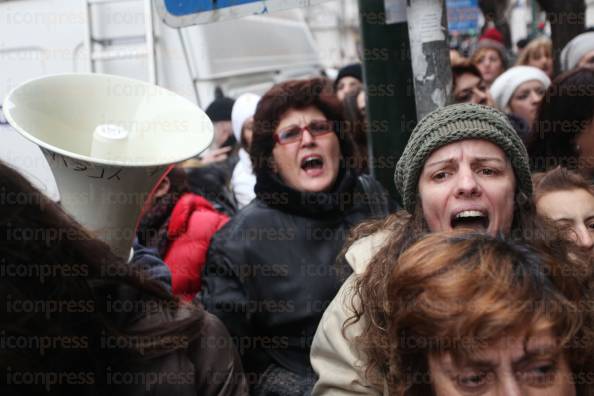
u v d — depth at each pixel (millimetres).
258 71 5961
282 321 2275
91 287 1223
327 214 2371
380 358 1417
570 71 2531
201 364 1332
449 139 1508
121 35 3938
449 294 1099
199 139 1786
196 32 4914
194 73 4844
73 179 1590
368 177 2641
